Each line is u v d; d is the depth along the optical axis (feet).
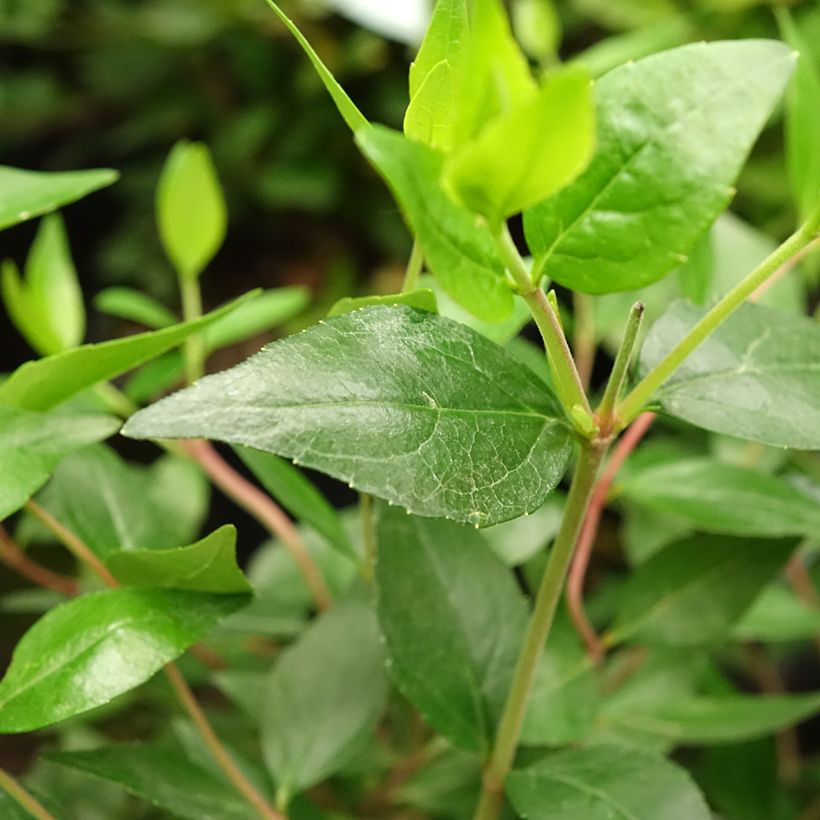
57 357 0.71
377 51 2.77
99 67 3.11
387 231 2.86
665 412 0.68
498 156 0.57
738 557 0.87
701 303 0.85
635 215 0.62
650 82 0.61
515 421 0.64
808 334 0.71
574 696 0.85
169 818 1.06
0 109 3.10
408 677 0.78
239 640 1.14
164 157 3.06
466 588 0.81
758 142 2.06
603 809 0.73
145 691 0.99
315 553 1.15
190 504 1.28
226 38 2.93
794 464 1.22
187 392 0.60
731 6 2.09
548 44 1.66
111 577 0.79
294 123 2.93
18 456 0.71
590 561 1.63
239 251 3.02
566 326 0.96
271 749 0.86
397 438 0.62
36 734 1.29
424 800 1.01
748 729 0.91
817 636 1.36
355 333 0.63
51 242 1.02
